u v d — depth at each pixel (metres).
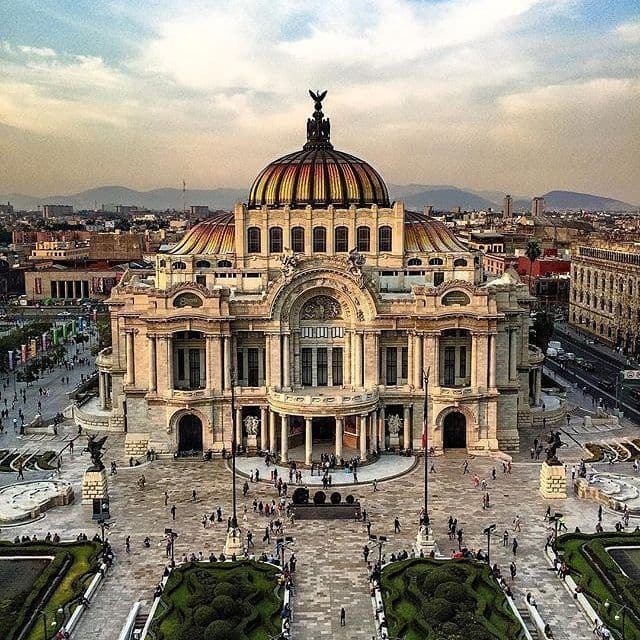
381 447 131.00
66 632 72.62
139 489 113.94
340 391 130.25
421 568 84.81
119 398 145.00
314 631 74.75
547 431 144.00
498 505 107.25
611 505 106.62
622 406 162.62
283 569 84.94
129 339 130.50
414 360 130.00
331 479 116.75
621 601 78.44
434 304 128.88
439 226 152.12
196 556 91.19
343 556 91.56
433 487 114.31
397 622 73.88
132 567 88.56
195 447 132.00
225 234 147.88
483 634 68.94
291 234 141.25
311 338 132.50
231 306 129.00
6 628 72.88
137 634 74.00
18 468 124.44
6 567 87.81
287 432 124.62
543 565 89.00
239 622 73.56
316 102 159.88
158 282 143.75
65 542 93.25
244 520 102.50
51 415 158.75
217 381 129.00
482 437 131.12
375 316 129.00
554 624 76.19
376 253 142.00
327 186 144.50
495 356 130.75
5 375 198.88
